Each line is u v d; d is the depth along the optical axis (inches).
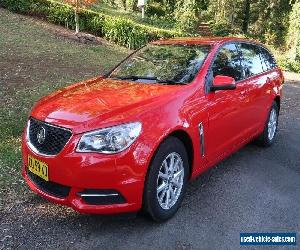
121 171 139.5
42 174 148.0
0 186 179.6
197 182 198.5
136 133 142.4
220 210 170.6
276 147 261.6
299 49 860.0
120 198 142.8
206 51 195.0
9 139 234.8
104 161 137.7
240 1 1204.5
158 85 176.1
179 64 190.7
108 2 1116.5
